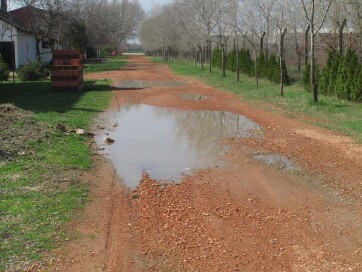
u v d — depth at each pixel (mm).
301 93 18656
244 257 5129
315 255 5211
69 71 20141
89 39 46188
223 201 6914
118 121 13719
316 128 12344
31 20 31516
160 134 11938
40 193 6754
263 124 13203
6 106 12711
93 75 32312
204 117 14680
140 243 5430
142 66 45844
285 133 11852
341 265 4980
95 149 9969
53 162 8391
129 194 7148
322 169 8609
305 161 9164
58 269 4719
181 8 43562
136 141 11000
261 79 25781
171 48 62656
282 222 6148
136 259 5027
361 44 18656
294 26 23625
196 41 36375
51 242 5273
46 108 14906
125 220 6105
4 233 5363
